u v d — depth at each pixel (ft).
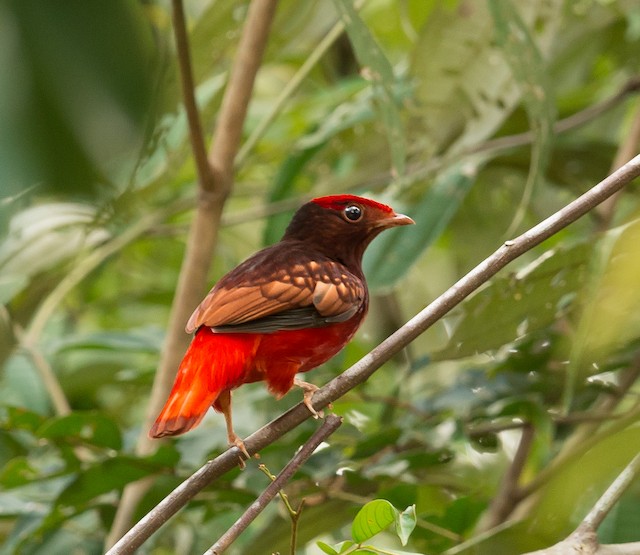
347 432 36.45
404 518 18.53
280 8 40.06
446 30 37.14
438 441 31.94
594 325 24.52
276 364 24.70
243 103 33.01
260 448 21.12
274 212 43.19
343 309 25.25
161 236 48.26
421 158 40.63
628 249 23.08
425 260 53.01
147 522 20.15
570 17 46.73
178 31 26.48
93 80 5.57
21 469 29.12
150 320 55.26
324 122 44.42
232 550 38.06
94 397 46.91
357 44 25.84
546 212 49.62
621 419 30.30
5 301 39.96
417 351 47.57
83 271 40.68
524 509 32.45
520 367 33.19
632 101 50.29
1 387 43.98
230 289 24.29
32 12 5.50
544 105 31.35
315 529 32.96
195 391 22.24
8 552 31.22
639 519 29.45
